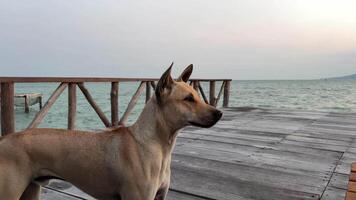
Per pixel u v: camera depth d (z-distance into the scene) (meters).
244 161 4.24
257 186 3.32
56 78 4.47
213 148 4.95
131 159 1.97
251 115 9.30
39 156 1.92
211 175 3.65
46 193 3.03
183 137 5.81
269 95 51.03
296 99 38.78
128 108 6.20
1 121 3.79
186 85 2.21
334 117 8.96
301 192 3.17
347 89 86.44
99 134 2.09
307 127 7.09
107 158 2.00
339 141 5.58
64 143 1.99
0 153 1.87
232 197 3.03
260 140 5.61
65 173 2.01
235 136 5.95
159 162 2.05
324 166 4.04
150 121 2.06
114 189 2.04
